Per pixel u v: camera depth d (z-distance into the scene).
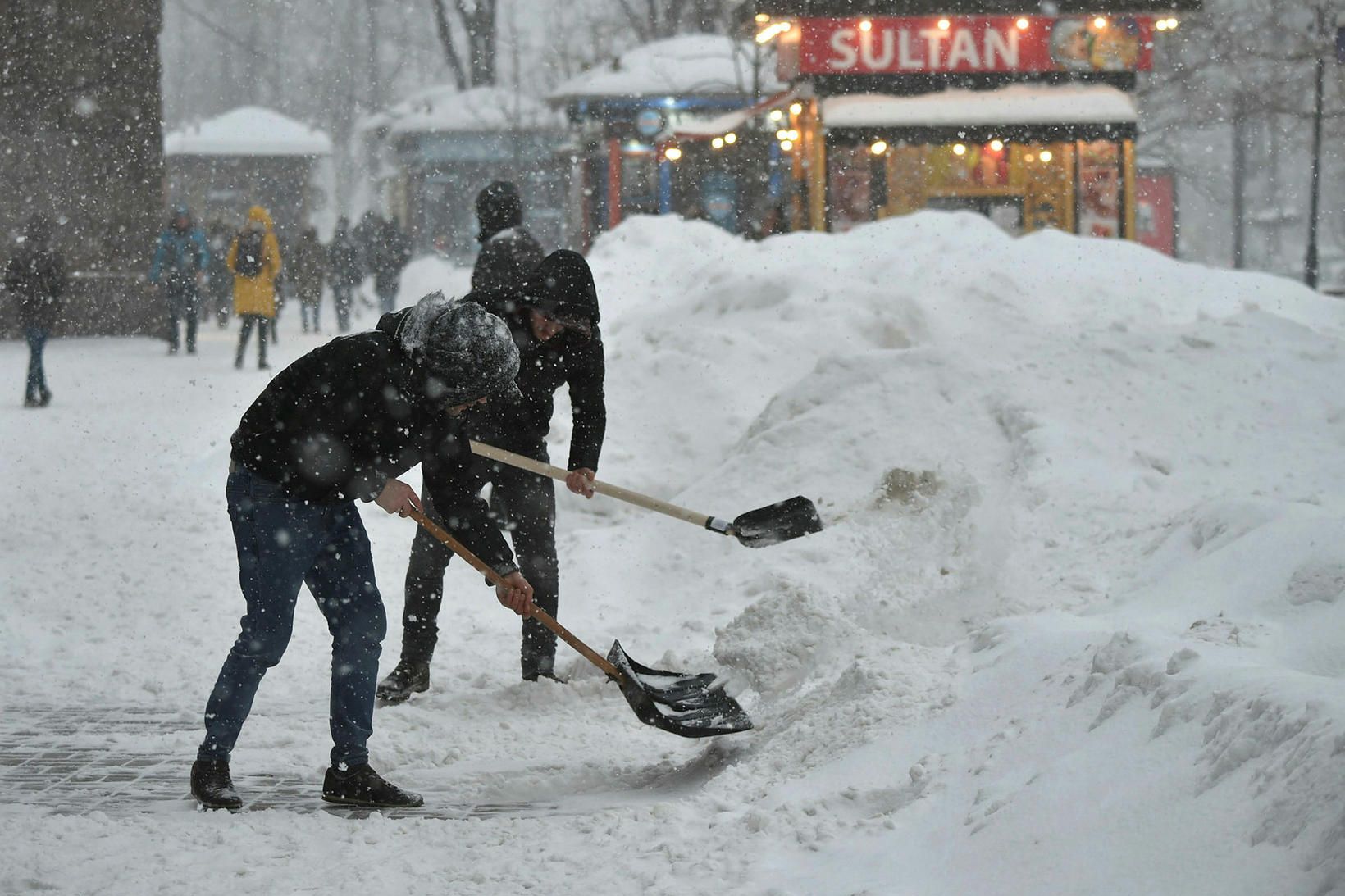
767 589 16.11
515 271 16.78
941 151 42.88
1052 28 43.09
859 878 7.42
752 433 19.75
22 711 13.06
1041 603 12.74
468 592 17.84
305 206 95.31
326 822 9.44
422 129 82.06
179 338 49.16
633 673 10.95
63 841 8.92
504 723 12.72
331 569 10.40
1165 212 73.44
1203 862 6.19
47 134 54.72
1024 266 26.67
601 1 91.00
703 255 31.78
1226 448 17.66
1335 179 101.50
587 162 59.72
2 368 42.97
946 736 9.04
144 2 56.03
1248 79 77.38
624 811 9.37
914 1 42.69
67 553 19.30
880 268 26.55
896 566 13.27
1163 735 7.31
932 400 18.64
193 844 8.92
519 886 7.92
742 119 54.03
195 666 14.71
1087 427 17.81
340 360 9.88
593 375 13.35
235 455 10.12
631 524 19.03
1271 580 10.59
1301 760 6.27
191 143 93.81
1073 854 6.75
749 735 10.96
